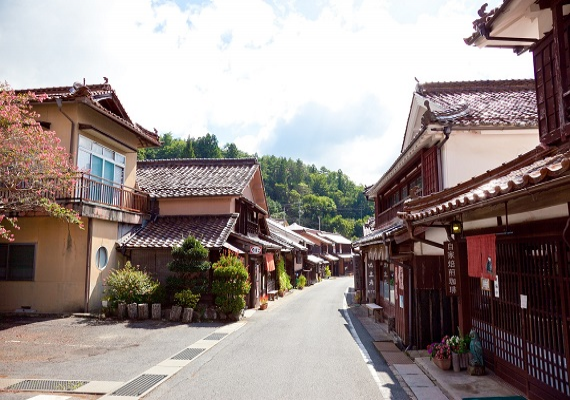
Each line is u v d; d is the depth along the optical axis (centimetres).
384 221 1900
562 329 543
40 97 1203
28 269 1521
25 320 1397
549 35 625
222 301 1527
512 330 683
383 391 722
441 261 998
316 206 8800
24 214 1461
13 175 1081
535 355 612
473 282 830
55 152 1166
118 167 1819
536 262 606
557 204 537
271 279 2631
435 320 1005
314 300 2481
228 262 1591
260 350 1052
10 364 879
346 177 11994
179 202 2014
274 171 10188
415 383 759
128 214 1758
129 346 1071
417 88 1419
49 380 770
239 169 2323
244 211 2258
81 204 1420
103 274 1588
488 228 728
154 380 775
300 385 757
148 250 1698
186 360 934
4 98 1046
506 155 1067
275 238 3198
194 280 1562
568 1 570
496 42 732
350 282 4694
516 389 671
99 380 773
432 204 796
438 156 1112
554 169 378
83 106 1527
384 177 1656
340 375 823
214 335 1244
